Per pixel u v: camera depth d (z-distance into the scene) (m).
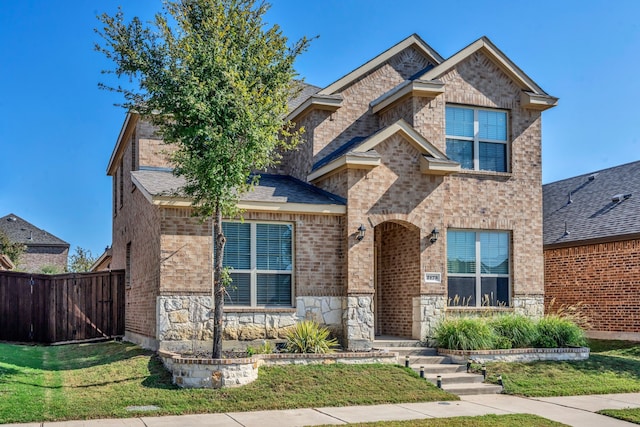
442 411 11.71
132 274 19.78
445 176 18.22
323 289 16.64
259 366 13.75
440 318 17.30
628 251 19.83
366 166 16.70
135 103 13.48
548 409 12.10
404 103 18.62
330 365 14.24
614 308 20.20
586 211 23.33
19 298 20.42
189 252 15.31
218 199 13.09
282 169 21.19
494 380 14.42
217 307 13.05
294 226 16.64
